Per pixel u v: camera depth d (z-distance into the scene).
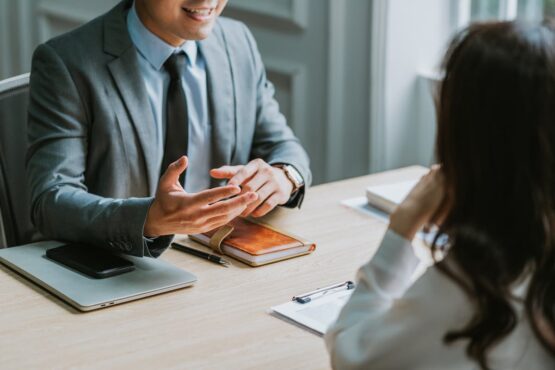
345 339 1.17
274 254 1.81
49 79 2.03
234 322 1.55
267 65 3.29
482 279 1.04
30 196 1.97
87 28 2.10
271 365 1.41
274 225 2.02
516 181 1.03
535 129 1.01
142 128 2.08
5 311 1.58
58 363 1.41
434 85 1.11
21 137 2.17
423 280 1.10
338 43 3.08
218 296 1.65
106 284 1.66
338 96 3.13
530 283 1.06
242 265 1.80
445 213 1.15
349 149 3.18
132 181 2.10
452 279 1.07
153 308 1.60
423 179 1.22
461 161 1.05
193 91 2.21
